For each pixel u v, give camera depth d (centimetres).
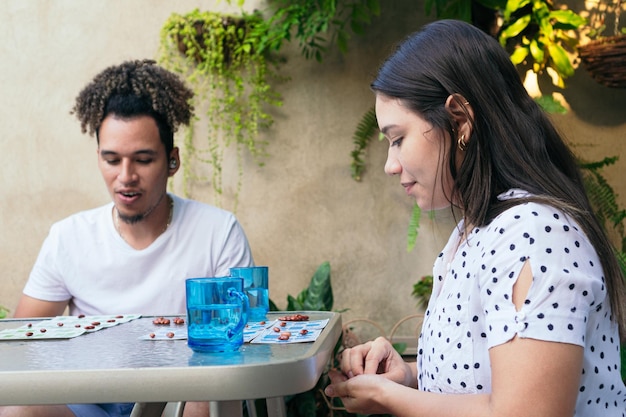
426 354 116
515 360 95
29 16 335
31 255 334
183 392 89
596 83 331
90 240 212
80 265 211
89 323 153
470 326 106
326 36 336
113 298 211
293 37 334
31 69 335
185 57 332
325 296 283
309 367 95
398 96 113
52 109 334
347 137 335
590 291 97
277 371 90
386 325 333
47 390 90
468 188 111
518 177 108
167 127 209
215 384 89
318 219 335
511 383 94
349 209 335
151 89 204
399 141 115
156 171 204
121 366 94
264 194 334
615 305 105
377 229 335
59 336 131
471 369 106
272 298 334
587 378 102
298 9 319
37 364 98
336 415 263
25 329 143
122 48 334
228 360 99
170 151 216
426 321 123
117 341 125
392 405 109
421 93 111
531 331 95
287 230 335
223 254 216
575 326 95
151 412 131
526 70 329
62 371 90
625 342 119
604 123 332
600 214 298
